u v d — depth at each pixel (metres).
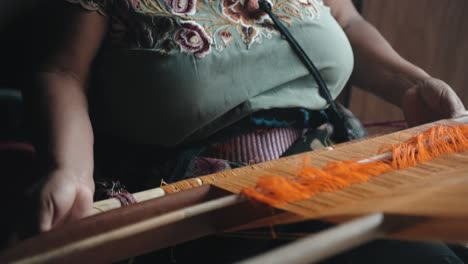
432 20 1.42
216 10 0.79
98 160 0.82
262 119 0.81
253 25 0.81
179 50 0.75
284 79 0.84
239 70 0.79
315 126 0.90
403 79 1.05
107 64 0.77
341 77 0.94
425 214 0.38
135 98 0.76
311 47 0.86
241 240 0.70
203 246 0.71
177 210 0.49
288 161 0.66
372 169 0.59
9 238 0.50
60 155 0.59
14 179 0.75
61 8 0.75
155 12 0.76
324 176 0.55
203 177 0.63
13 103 0.92
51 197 0.49
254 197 0.50
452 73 1.41
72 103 0.69
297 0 0.86
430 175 0.59
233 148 0.81
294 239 0.67
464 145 0.70
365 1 1.51
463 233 0.35
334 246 0.35
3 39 0.89
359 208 0.43
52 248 0.45
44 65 0.74
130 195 0.58
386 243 0.68
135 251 0.52
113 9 0.76
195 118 0.77
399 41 1.49
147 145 0.80
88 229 0.47
